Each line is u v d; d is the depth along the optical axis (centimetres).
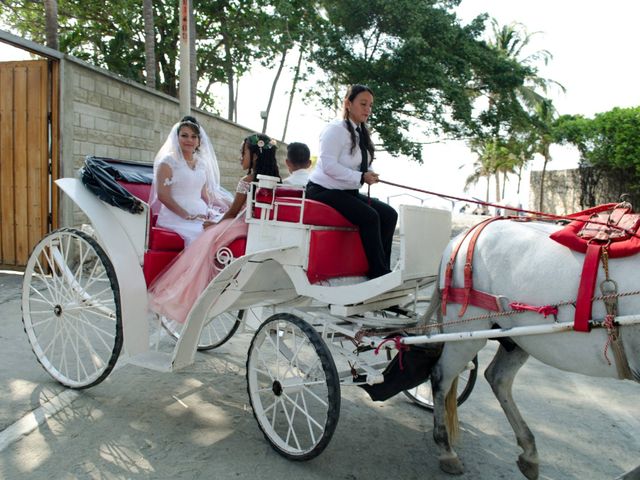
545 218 353
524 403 462
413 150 1930
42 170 783
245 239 410
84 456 345
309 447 355
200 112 1191
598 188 2570
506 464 365
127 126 913
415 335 354
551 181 2967
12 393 426
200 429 391
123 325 402
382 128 1897
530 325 299
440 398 351
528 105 2877
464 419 432
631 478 297
